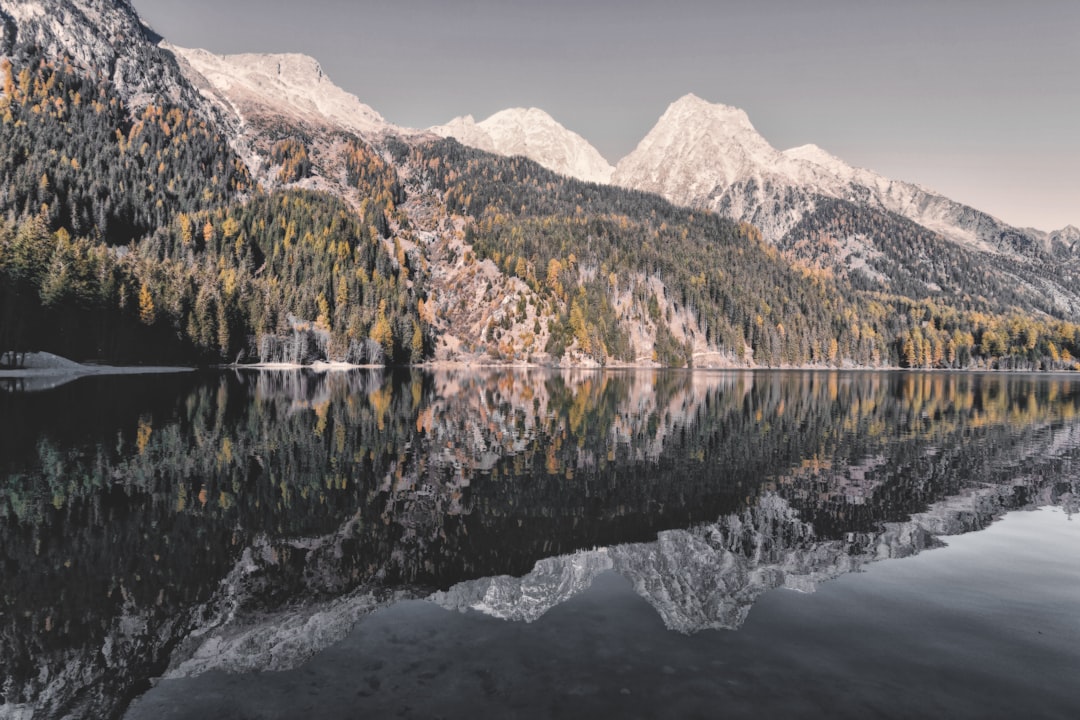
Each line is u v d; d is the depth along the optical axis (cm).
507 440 3744
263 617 1191
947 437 4103
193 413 4603
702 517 2028
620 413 5478
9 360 8775
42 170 18638
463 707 825
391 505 2130
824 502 2262
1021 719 812
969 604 1254
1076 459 3256
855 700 854
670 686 888
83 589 1341
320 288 18188
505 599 1278
